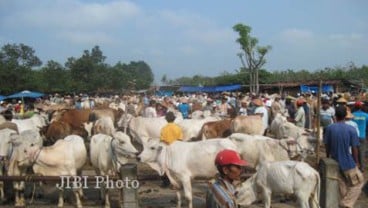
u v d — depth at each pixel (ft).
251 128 45.09
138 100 109.91
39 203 35.45
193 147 31.30
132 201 29.60
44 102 124.77
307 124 59.41
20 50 199.93
